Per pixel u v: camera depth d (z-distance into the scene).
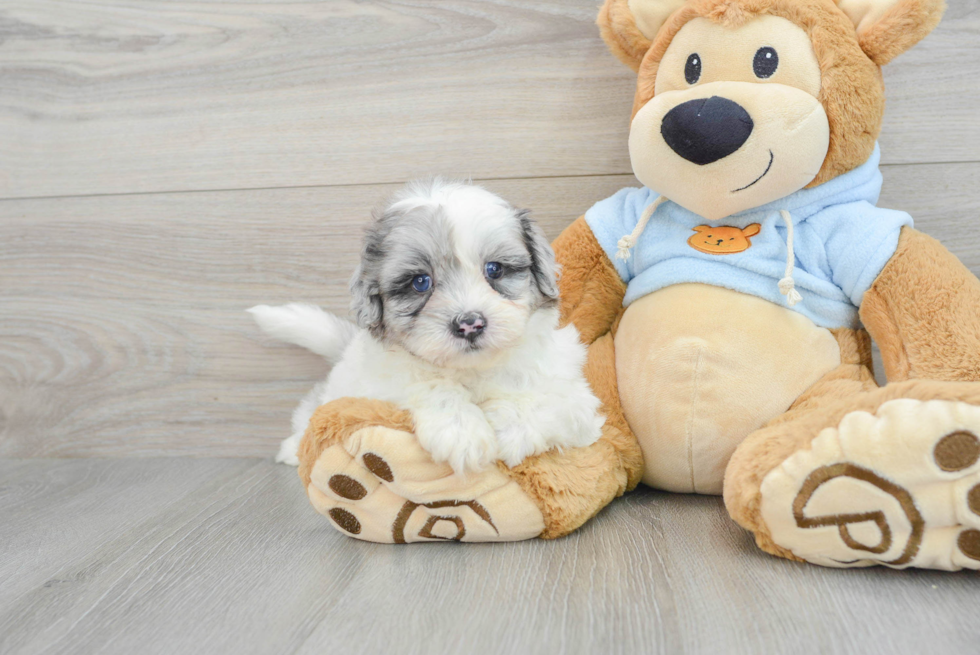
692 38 0.68
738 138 0.66
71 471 0.86
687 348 0.69
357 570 0.63
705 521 0.68
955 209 0.78
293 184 0.85
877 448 0.57
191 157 0.86
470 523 0.65
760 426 0.69
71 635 0.57
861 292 0.68
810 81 0.66
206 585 0.62
